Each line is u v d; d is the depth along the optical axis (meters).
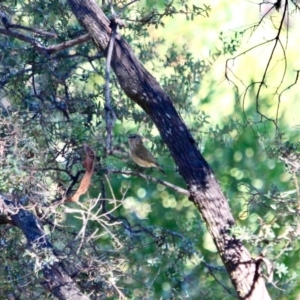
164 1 12.79
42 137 10.74
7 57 12.11
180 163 10.12
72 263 10.67
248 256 9.90
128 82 10.18
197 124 13.94
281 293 13.08
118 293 10.87
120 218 12.71
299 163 9.97
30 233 10.34
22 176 9.23
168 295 14.08
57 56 11.89
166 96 10.24
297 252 14.56
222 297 14.91
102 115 11.80
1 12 11.55
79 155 10.65
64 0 12.26
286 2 8.96
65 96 12.13
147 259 12.47
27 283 10.45
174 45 14.06
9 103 12.52
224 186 15.66
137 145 12.27
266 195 9.95
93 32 10.25
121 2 11.66
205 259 15.69
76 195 9.48
